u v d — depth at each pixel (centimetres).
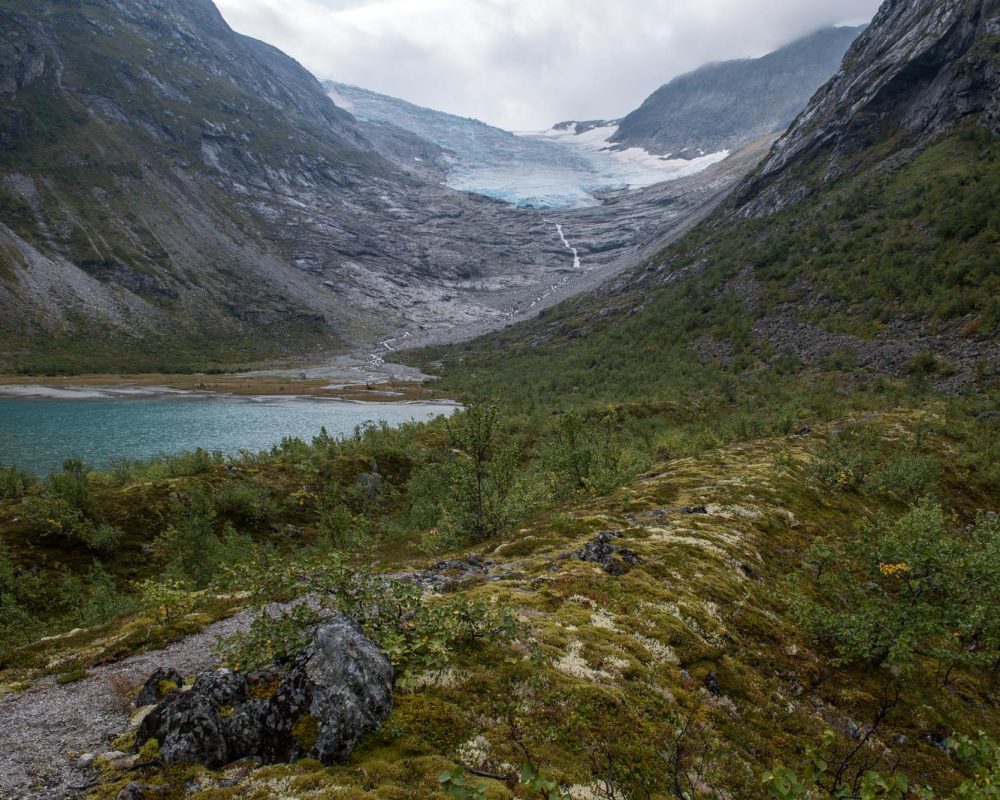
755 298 15212
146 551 4178
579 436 4447
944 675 2016
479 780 920
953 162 14938
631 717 1196
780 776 693
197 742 960
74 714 1191
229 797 845
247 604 1934
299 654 1138
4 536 3825
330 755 945
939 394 8612
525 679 1245
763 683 1595
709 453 6116
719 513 3322
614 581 2006
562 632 1541
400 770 922
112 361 19400
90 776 937
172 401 13812
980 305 10019
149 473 5403
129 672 1427
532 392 14562
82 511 4191
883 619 1869
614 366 15212
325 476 5997
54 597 3497
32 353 18325
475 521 3288
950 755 1572
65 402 12825
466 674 1234
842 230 15588
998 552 2036
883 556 2086
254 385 17362
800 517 3644
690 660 1566
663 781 1043
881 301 11931
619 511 3362
